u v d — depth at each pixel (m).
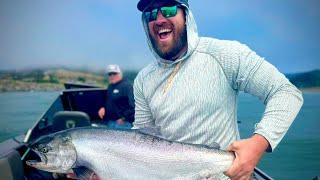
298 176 3.06
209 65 0.78
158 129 0.84
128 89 2.62
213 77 0.77
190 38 0.78
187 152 0.80
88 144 0.87
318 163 3.36
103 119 2.77
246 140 0.70
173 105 0.80
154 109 0.84
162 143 0.83
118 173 0.85
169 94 0.81
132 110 2.62
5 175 1.16
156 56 0.84
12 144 1.57
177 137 0.82
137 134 0.86
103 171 0.86
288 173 3.15
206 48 0.79
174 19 0.80
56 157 0.89
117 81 2.66
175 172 0.82
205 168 0.79
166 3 0.79
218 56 0.77
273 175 3.12
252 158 0.69
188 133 0.80
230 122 0.80
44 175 1.53
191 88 0.78
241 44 0.79
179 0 0.79
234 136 0.81
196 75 0.78
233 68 0.76
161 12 0.79
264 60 0.75
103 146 0.86
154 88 0.84
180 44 0.81
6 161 1.16
